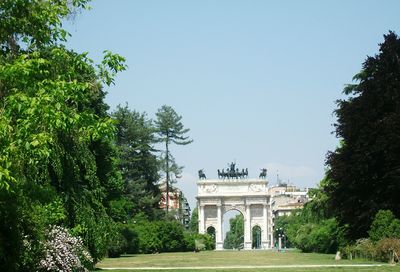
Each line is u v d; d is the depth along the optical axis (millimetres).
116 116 113625
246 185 176375
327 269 37750
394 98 54906
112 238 38406
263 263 50375
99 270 39375
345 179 55281
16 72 15602
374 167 54500
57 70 19609
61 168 29875
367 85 56656
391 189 52188
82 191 34344
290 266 42750
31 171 24984
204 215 176500
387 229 49125
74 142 30938
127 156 111562
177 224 111000
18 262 19094
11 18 18359
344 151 57031
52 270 22859
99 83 19422
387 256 45906
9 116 15820
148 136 116250
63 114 15727
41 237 20828
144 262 55219
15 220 18328
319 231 86438
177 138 135750
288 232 142875
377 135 53250
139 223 103000
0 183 13836
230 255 82250
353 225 55906
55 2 20312
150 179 118938
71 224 33344
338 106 61500
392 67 57219
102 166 49938
